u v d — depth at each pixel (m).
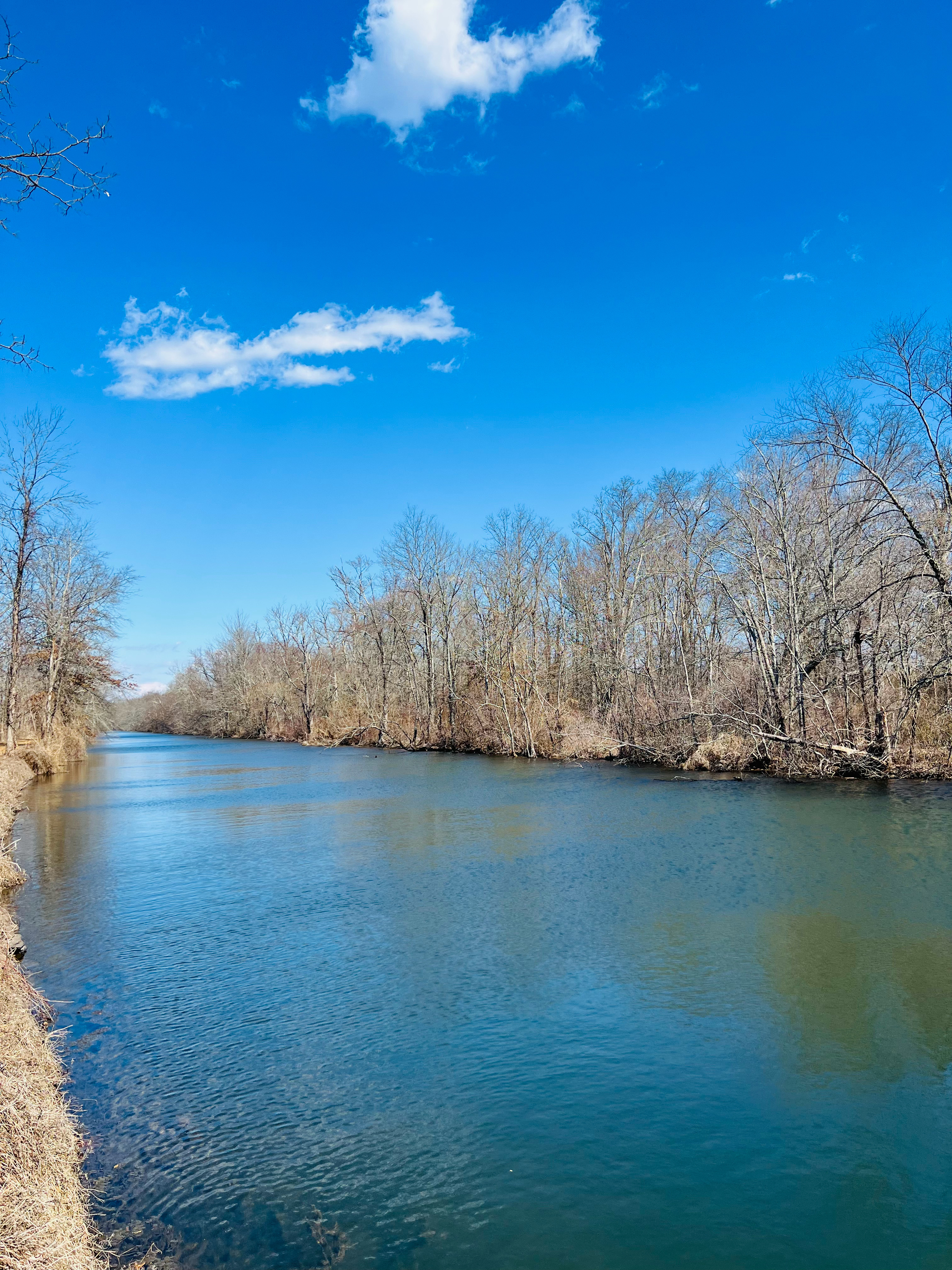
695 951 12.85
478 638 58.25
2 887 17.36
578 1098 8.59
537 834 22.80
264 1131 7.98
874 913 14.51
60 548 47.88
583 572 56.31
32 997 10.40
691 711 38.28
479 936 13.79
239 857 20.81
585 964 12.36
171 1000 11.29
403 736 64.06
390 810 28.69
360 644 74.75
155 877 18.78
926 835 20.77
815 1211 6.82
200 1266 6.06
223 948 13.48
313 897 16.64
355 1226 6.58
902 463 30.84
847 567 33.00
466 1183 7.19
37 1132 6.78
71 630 48.62
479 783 36.31
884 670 30.95
